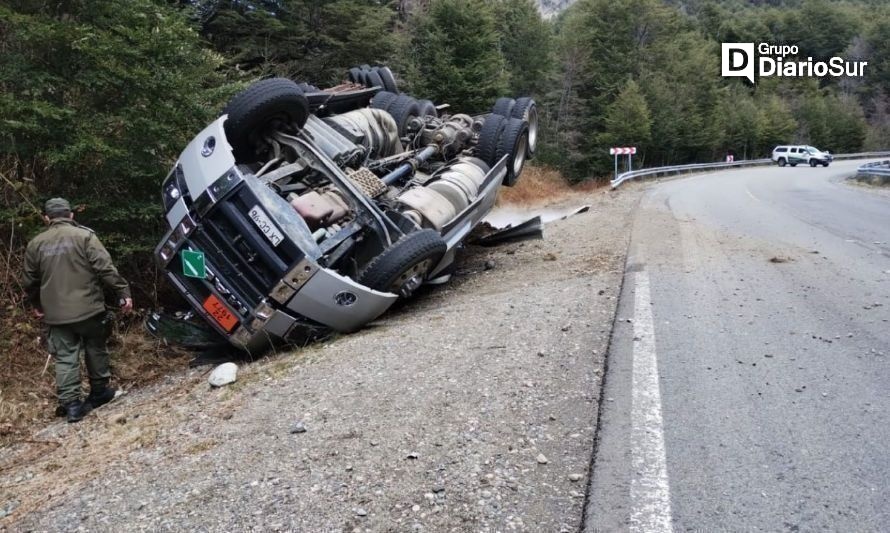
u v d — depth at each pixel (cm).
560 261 839
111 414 486
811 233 1033
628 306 581
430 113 957
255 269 536
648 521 269
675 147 4966
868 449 326
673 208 1503
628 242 939
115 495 328
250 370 516
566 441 340
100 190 693
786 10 11300
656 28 5300
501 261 892
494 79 2630
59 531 298
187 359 615
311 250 531
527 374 426
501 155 891
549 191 2530
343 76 1855
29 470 397
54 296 484
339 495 299
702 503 282
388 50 2016
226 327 548
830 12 10356
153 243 701
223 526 282
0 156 648
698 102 5550
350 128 726
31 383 542
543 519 274
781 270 737
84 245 495
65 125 643
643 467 311
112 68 663
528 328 522
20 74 647
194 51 802
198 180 548
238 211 533
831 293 631
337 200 585
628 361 447
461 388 407
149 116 698
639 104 4016
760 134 6291
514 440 341
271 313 533
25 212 638
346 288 545
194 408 445
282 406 411
